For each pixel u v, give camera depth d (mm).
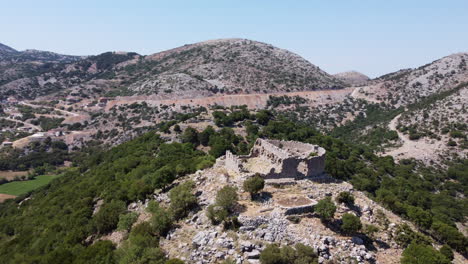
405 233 41938
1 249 64875
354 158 121188
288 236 37438
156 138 128625
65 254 48406
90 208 70062
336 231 39219
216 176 54688
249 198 45312
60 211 75875
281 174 51562
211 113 163500
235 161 55750
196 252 36656
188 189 51062
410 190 100625
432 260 35406
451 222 83938
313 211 41969
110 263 40625
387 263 36250
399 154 150250
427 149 149875
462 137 149875
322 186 50344
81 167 129000
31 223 75562
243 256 34656
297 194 46625
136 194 62469
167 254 38188
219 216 40312
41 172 166250
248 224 39281
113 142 191875
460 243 50062
